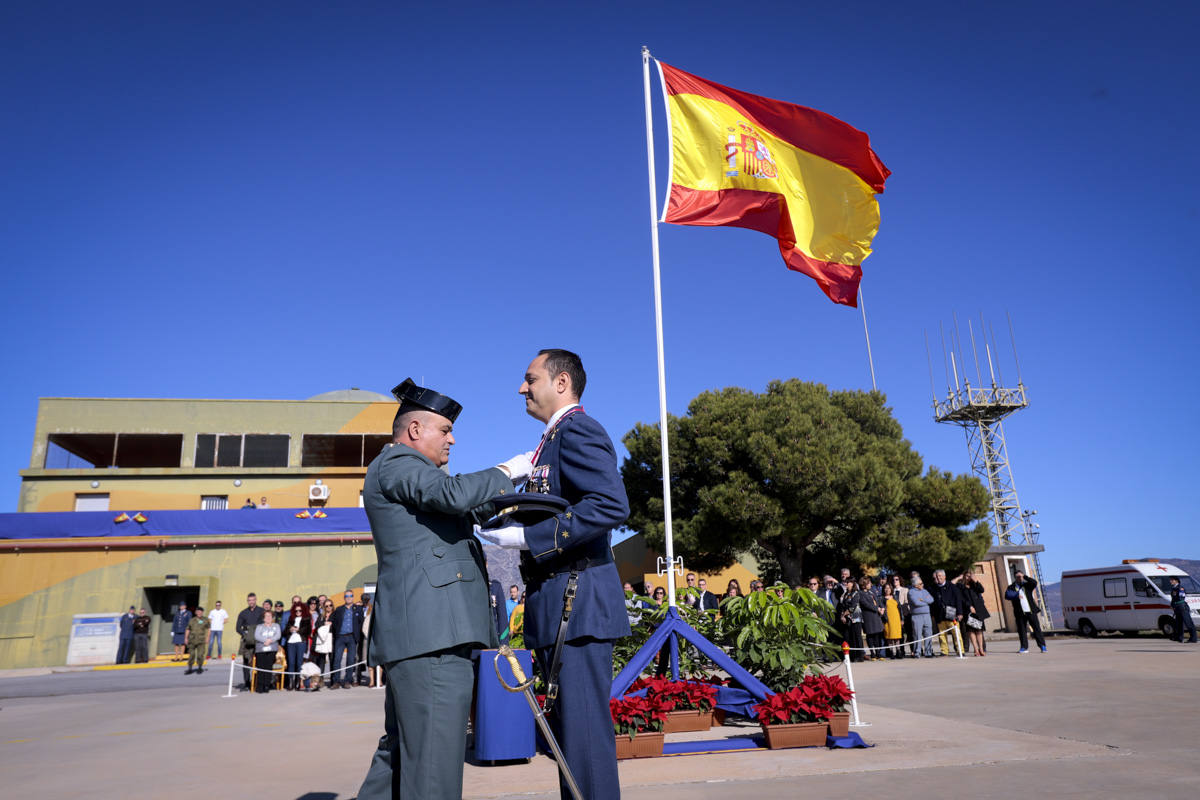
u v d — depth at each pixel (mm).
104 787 5262
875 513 24234
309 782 5281
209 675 18875
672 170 8633
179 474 28703
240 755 6609
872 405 29812
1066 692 8633
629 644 6953
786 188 8977
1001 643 21641
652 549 28062
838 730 5871
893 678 11383
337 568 26281
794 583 25781
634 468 27922
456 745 2596
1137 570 22094
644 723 5695
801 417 25047
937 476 26266
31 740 8094
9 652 23875
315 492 28641
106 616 24609
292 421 30266
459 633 2602
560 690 2641
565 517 2641
